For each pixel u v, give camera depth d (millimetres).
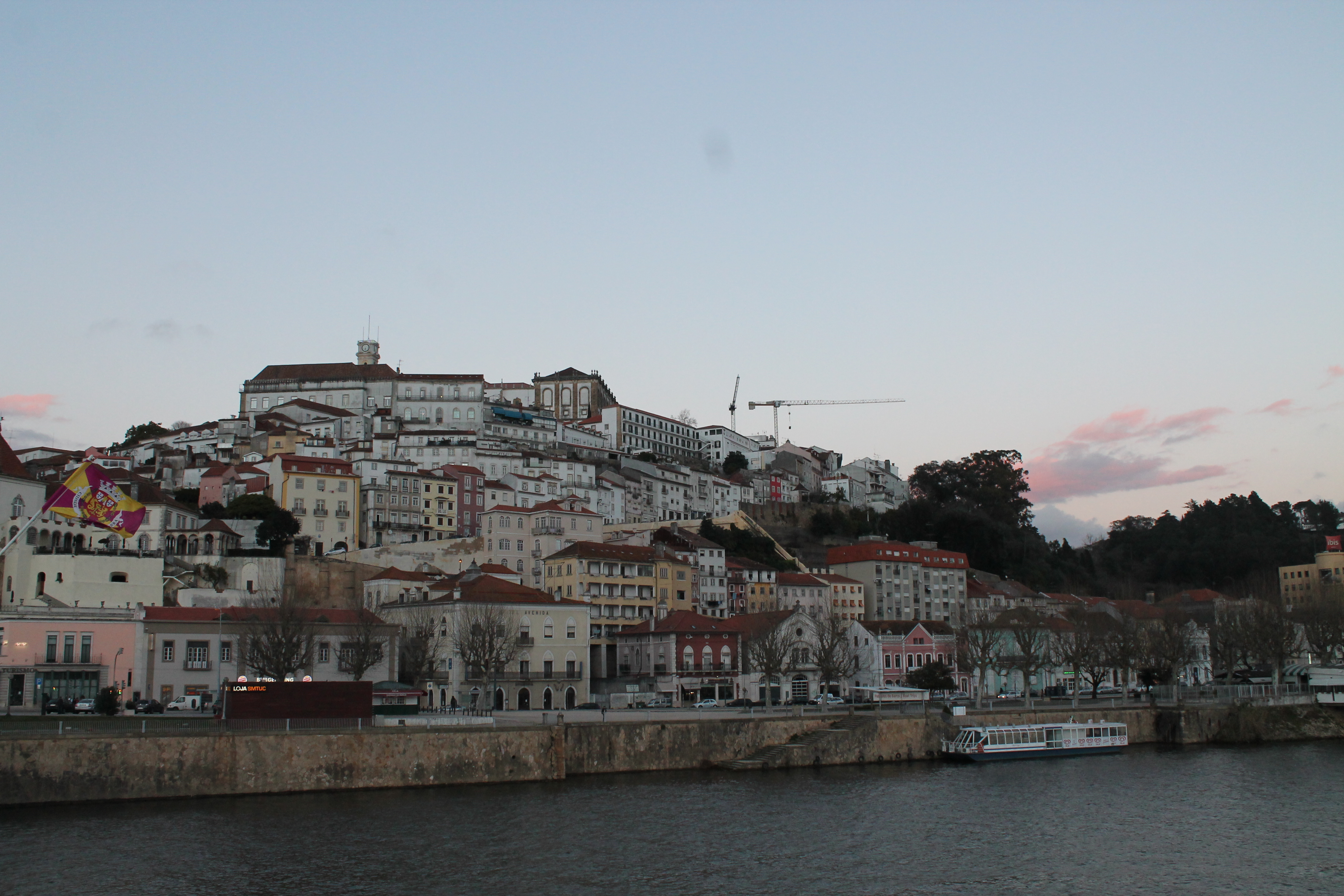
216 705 115312
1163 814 96125
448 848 80188
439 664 153125
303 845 79688
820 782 110062
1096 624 187500
